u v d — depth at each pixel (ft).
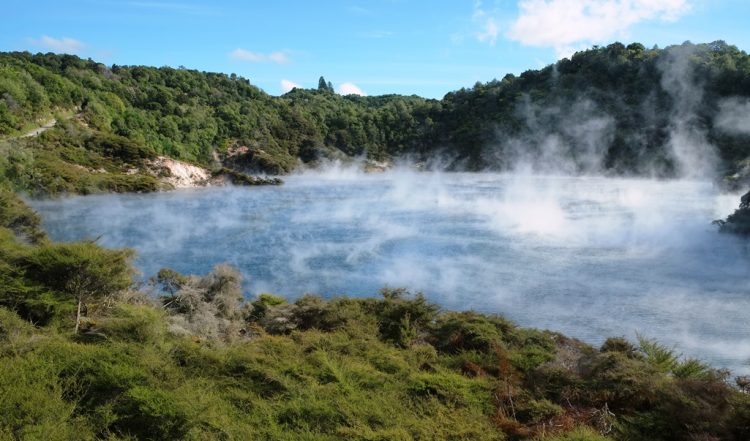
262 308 77.41
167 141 469.57
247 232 190.70
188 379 44.42
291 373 47.01
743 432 37.09
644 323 85.46
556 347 59.21
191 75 653.71
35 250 62.34
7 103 364.38
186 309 70.33
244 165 517.96
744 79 449.48
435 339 64.03
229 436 35.42
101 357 41.37
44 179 285.23
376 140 639.35
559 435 38.19
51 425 32.37
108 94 476.95
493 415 42.19
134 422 36.24
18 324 49.55
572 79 561.43
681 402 40.22
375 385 45.19
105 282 61.77
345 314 68.80
